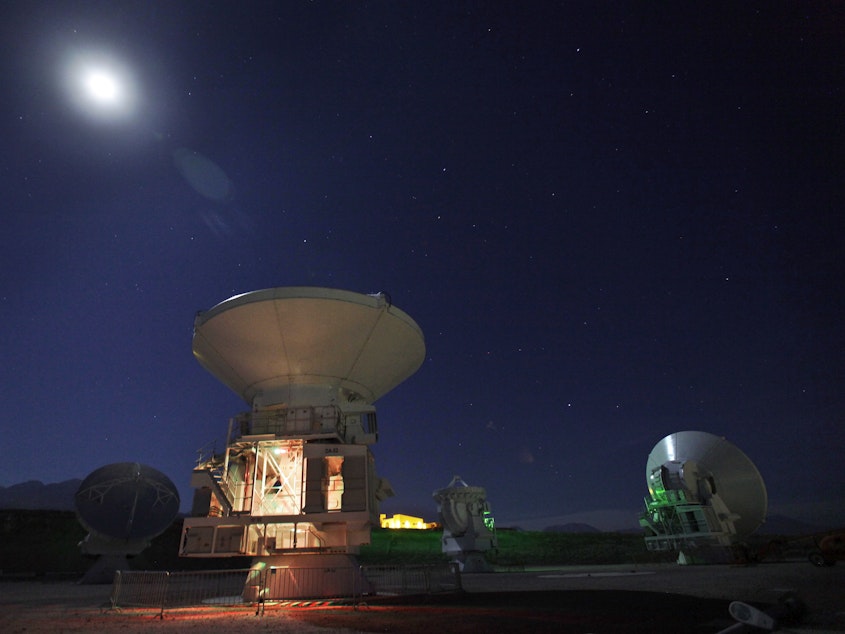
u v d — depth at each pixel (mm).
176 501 40688
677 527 41781
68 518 54625
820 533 29719
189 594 23547
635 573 30875
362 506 19375
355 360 22562
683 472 43031
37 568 45625
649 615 13109
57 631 13070
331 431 20625
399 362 24422
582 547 57344
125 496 38531
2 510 53781
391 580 24656
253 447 20984
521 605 16062
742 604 10555
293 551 19750
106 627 13680
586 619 12734
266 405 21875
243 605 18156
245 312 21234
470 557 43688
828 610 12703
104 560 37375
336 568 19234
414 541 61188
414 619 13680
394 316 22594
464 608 15789
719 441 45594
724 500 43750
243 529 19641
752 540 58219
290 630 12430
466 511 45375
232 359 22531
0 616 16453
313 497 19531
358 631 12023
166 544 53094
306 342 21734
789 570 27422
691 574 27703
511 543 59750
